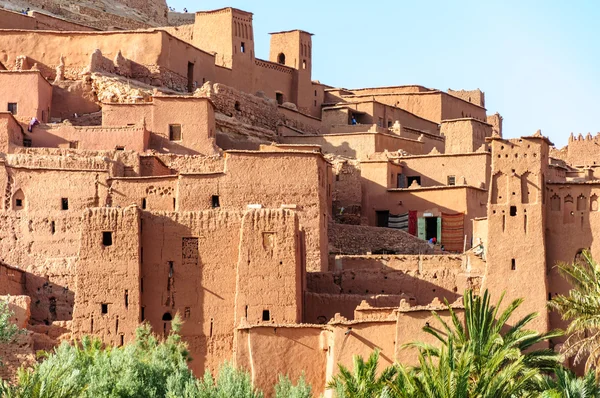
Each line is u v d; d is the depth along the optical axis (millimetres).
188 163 96750
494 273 81562
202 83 113812
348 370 72250
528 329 79688
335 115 120312
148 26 136750
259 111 113375
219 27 118312
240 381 69375
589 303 75312
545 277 80875
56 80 106125
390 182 104562
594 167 114062
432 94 126875
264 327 75125
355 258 87000
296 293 79625
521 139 82625
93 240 80375
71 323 79750
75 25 118938
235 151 88500
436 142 120000
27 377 67562
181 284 80750
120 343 79375
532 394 69375
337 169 104812
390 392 66938
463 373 66312
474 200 102812
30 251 88125
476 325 72312
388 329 73688
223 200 88062
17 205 89062
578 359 75500
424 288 84938
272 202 88125
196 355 79938
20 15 113938
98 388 68375
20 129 97062
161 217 81438
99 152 94375
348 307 82062
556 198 82438
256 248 80000
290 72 123750
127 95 102938
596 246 81125
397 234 97812
